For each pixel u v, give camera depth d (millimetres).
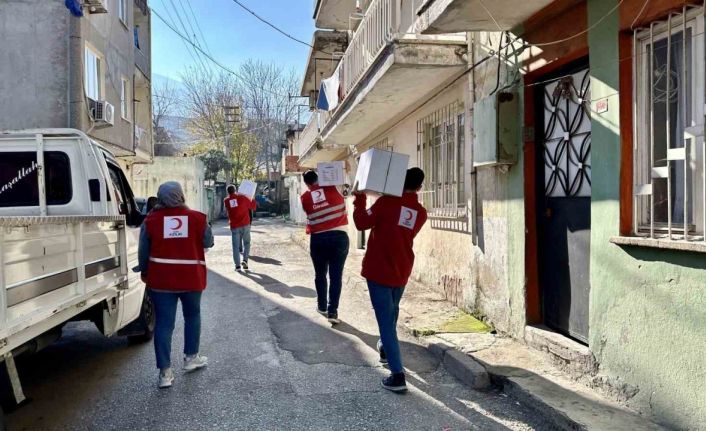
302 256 14367
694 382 3246
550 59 4766
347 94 9250
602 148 4094
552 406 3836
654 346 3561
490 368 4684
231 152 39750
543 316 5305
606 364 4043
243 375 4945
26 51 11383
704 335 3172
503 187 5691
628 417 3635
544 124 5250
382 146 11492
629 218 3904
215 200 38531
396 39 6297
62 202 5371
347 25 15164
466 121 6547
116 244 4844
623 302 3857
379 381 4773
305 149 19703
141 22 18984
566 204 4879
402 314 6633
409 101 8469
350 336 6246
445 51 6406
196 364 5051
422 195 8594
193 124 40812
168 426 3895
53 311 3275
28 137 5293
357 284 8914
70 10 11023
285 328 6621
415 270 8984
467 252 6676
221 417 4039
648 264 3615
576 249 4727
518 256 5395
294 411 4133
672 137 3654
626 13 3816
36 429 3852
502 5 4617
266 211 42250
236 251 11516
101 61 13305
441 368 5086
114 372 5098
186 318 4984
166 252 4676
